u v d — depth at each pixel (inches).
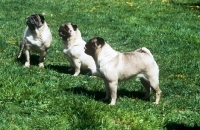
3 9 233.8
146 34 194.7
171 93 131.6
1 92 118.8
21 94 118.9
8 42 169.0
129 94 128.3
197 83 140.2
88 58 141.2
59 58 157.6
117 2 264.4
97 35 190.4
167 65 154.9
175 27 209.2
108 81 117.7
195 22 222.8
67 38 139.7
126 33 195.2
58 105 114.7
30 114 110.7
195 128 110.2
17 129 102.8
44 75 137.0
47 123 106.3
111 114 112.0
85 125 105.5
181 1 282.7
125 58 118.3
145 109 118.1
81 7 250.8
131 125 109.3
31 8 242.2
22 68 140.1
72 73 144.7
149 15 231.1
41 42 141.9
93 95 125.3
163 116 115.3
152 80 120.0
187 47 177.9
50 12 234.7
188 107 121.9
